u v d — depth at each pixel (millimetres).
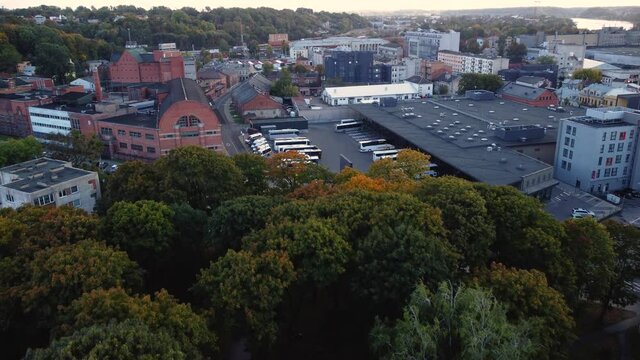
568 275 66312
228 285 53812
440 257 59562
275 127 185375
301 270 59250
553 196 122875
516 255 69125
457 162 123250
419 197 77062
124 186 86438
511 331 43812
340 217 67125
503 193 76625
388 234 61812
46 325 53938
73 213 73688
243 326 55188
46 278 55281
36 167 103125
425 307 48938
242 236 70125
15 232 67062
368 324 63594
